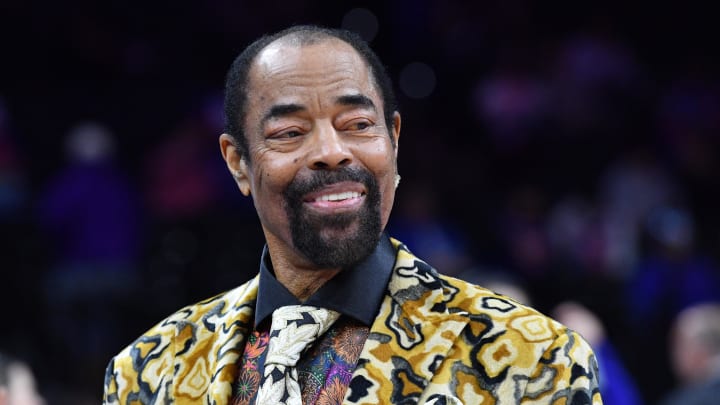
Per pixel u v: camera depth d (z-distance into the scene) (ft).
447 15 80.53
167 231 65.31
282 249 17.70
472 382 16.55
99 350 61.98
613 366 41.27
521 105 74.02
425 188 67.41
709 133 73.41
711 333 40.75
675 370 59.06
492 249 67.21
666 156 72.54
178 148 67.31
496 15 78.79
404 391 16.47
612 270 64.03
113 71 76.89
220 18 77.36
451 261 62.28
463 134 77.36
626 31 79.61
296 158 16.83
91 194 63.46
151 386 18.22
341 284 17.28
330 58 17.04
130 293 63.41
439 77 79.66
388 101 17.72
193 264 63.77
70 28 76.84
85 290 62.85
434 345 16.75
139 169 73.20
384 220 17.25
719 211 70.90
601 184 69.46
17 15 76.59
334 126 16.92
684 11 80.02
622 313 61.05
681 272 60.49
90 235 63.21
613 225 66.18
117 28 77.46
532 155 73.56
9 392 32.73
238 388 17.44
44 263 63.77
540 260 65.67
